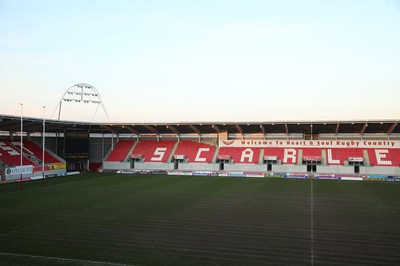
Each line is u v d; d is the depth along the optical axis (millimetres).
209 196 37344
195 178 55656
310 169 61438
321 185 47031
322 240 21391
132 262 17734
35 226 24547
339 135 66000
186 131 72062
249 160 64125
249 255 18750
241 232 23156
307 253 19078
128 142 73938
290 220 26453
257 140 68125
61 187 44469
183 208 30812
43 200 34750
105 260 17984
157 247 20062
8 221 26000
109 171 67375
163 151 69875
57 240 21328
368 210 30125
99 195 37906
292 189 43000
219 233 22906
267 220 26438
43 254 18859
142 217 27328
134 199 35375
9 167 50125
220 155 65812
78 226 24594
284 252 19234
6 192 40094
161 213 28766
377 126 59875
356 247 20062
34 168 54812
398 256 18625
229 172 61594
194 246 20219
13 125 56719
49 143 67625
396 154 59781
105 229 23812
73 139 65125
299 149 64938
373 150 61469
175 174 62062
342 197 37000
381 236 22219
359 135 64938
